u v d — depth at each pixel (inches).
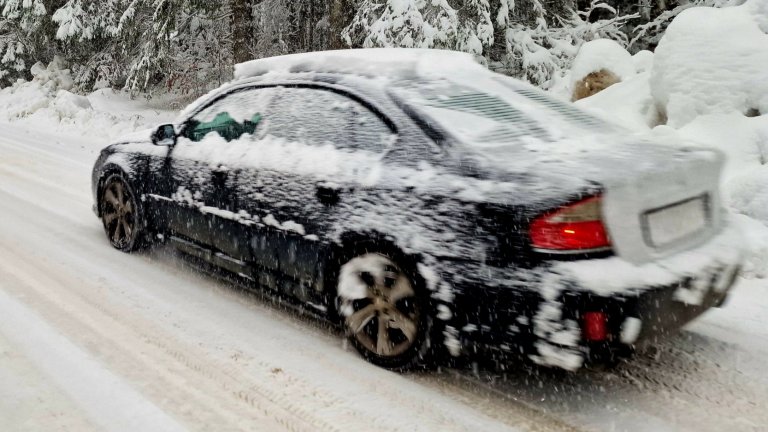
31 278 160.6
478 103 126.5
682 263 101.2
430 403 108.3
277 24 657.6
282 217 134.2
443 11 424.8
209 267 160.9
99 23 705.6
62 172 328.2
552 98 143.9
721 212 121.1
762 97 251.3
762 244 177.5
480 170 105.9
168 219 169.3
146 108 691.4
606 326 91.9
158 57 596.4
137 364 116.6
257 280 144.9
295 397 108.3
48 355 117.6
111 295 152.2
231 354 123.7
